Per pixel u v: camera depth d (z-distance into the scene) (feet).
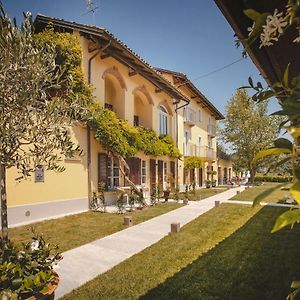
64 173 32.78
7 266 8.84
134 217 32.35
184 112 71.61
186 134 76.43
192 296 12.89
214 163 105.81
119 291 13.51
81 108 11.96
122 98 45.93
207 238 23.07
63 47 32.55
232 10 7.46
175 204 44.04
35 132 9.80
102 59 40.83
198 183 84.69
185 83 67.72
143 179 51.08
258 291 13.30
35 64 9.77
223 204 44.32
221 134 121.90
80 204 34.96
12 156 9.95
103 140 37.06
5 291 8.04
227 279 14.66
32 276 8.85
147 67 44.70
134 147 43.47
